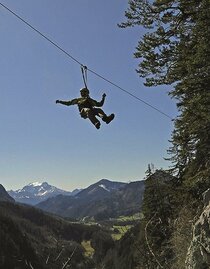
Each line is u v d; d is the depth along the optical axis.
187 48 16.81
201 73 16.30
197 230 10.85
